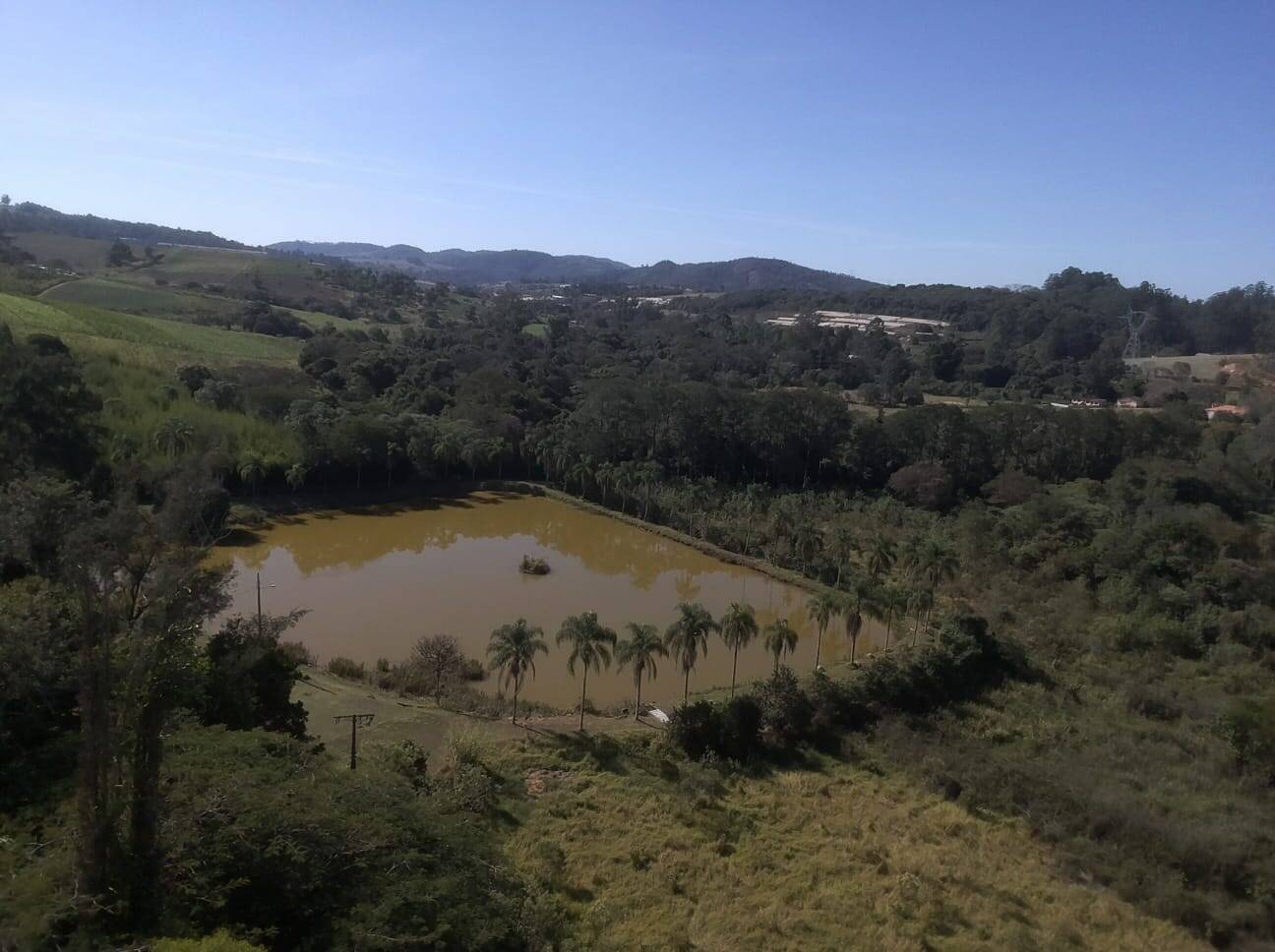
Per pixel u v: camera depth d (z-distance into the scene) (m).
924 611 73.69
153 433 95.31
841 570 83.69
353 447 109.56
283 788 29.50
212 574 26.66
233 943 22.39
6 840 25.92
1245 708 54.22
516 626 53.59
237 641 40.44
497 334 198.88
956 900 39.69
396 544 95.75
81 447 72.75
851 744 53.81
